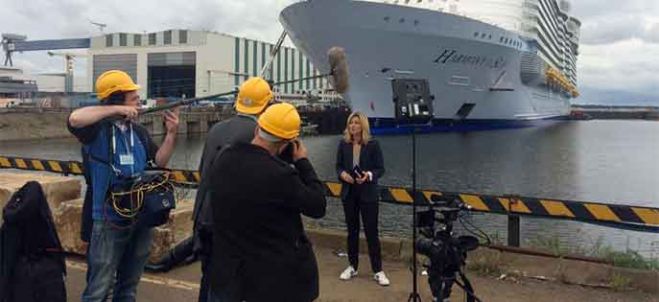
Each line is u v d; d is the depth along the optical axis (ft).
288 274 9.05
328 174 89.76
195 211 10.95
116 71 11.48
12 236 11.23
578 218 17.93
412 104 13.51
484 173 88.38
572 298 15.37
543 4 175.42
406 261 18.84
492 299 15.24
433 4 140.56
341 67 12.66
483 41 130.62
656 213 16.94
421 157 109.91
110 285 12.07
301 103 245.24
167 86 264.52
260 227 9.00
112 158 11.60
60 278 11.59
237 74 262.26
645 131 289.53
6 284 11.23
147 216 11.73
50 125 171.12
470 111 148.36
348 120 16.94
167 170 12.34
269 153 9.20
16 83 306.96
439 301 12.62
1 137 156.87
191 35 256.73
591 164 105.29
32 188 11.40
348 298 15.46
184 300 15.05
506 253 17.92
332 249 20.48
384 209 41.01
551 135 183.32
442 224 13.38
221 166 9.22
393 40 114.52
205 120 206.39
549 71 188.55
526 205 18.53
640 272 16.19
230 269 9.08
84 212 12.15
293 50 274.57
